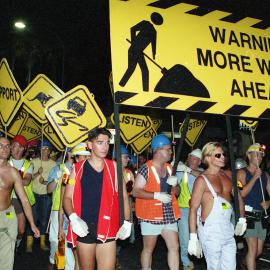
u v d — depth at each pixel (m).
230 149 4.84
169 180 5.04
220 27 4.93
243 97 4.88
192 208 4.56
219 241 4.48
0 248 4.65
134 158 10.46
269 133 14.38
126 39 4.32
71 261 5.07
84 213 4.02
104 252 4.09
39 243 8.96
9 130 10.03
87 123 6.20
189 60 4.64
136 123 9.08
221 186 4.66
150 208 5.36
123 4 4.38
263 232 5.58
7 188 4.73
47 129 9.02
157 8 4.55
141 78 4.33
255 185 5.65
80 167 4.12
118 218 4.16
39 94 7.68
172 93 4.47
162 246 9.17
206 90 4.67
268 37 5.23
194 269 6.85
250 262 5.50
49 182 6.54
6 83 7.17
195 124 10.07
